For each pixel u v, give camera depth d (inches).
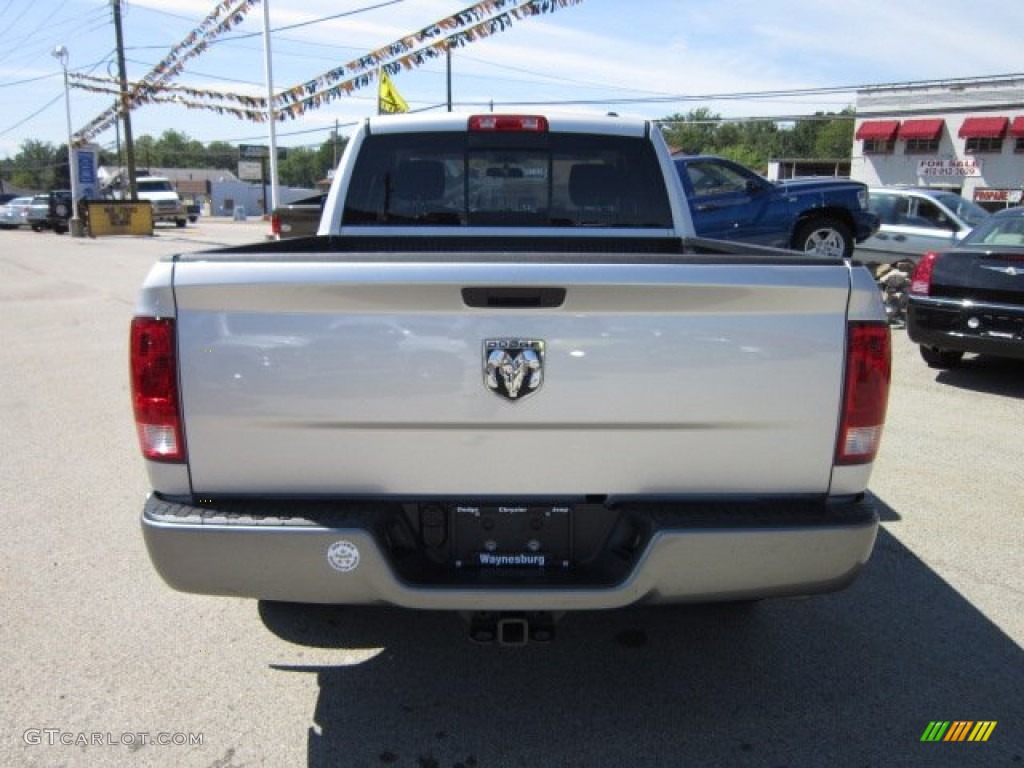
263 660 131.0
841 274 97.5
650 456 99.6
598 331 96.3
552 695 122.9
